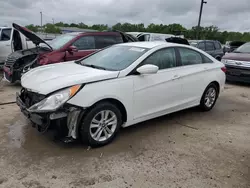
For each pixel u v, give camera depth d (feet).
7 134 12.39
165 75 13.82
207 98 17.61
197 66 16.20
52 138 12.14
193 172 9.96
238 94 24.36
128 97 12.09
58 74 11.80
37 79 11.55
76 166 9.89
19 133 12.56
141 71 12.10
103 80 11.31
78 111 10.61
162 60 14.01
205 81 16.69
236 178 9.73
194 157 11.16
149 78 12.93
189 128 14.60
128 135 13.09
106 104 11.33
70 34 24.52
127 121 12.46
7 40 28.37
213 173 9.98
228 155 11.55
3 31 28.43
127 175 9.51
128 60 13.03
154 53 13.60
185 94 15.39
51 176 9.18
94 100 10.80
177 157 11.07
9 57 23.45
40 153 10.72
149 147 11.86
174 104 14.83
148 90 12.91
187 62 15.61
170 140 12.79
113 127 11.96
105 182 9.02
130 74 12.26
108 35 25.11
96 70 12.31
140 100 12.70
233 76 28.50
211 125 15.31
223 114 17.67
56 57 21.33
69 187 8.64
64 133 10.78
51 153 10.78
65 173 9.41
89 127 10.98
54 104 10.13
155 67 12.26
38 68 13.60
